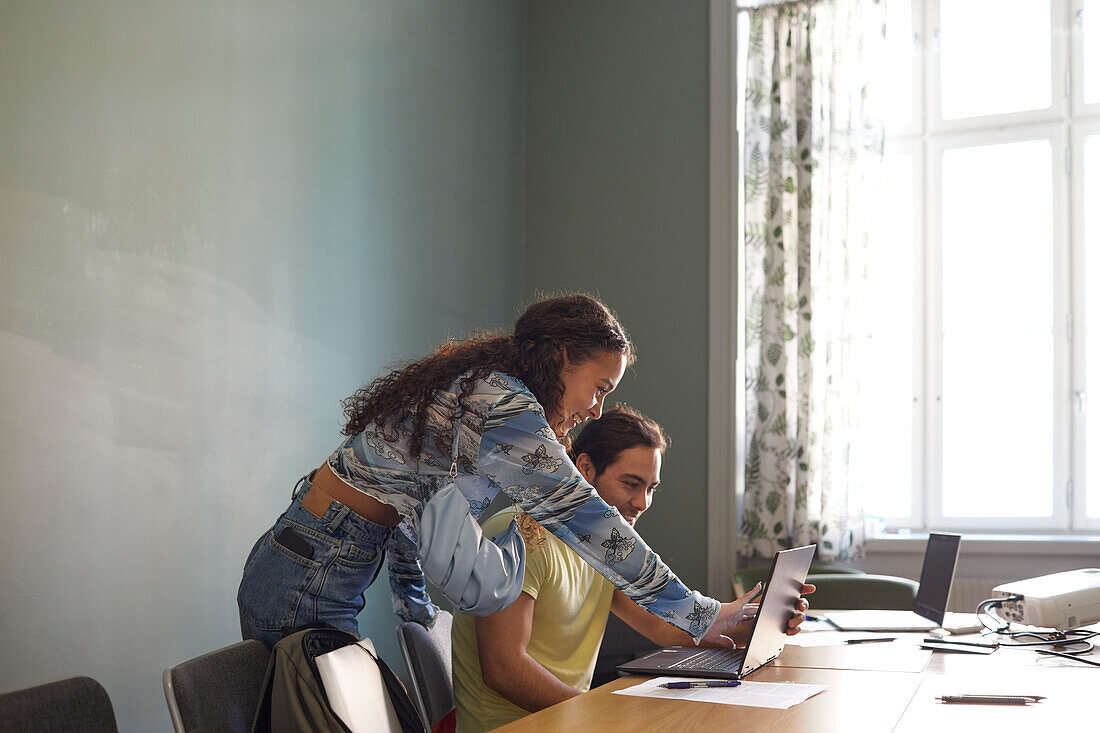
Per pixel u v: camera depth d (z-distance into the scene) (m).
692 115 4.51
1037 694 1.56
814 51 4.31
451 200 3.99
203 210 2.60
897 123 4.62
